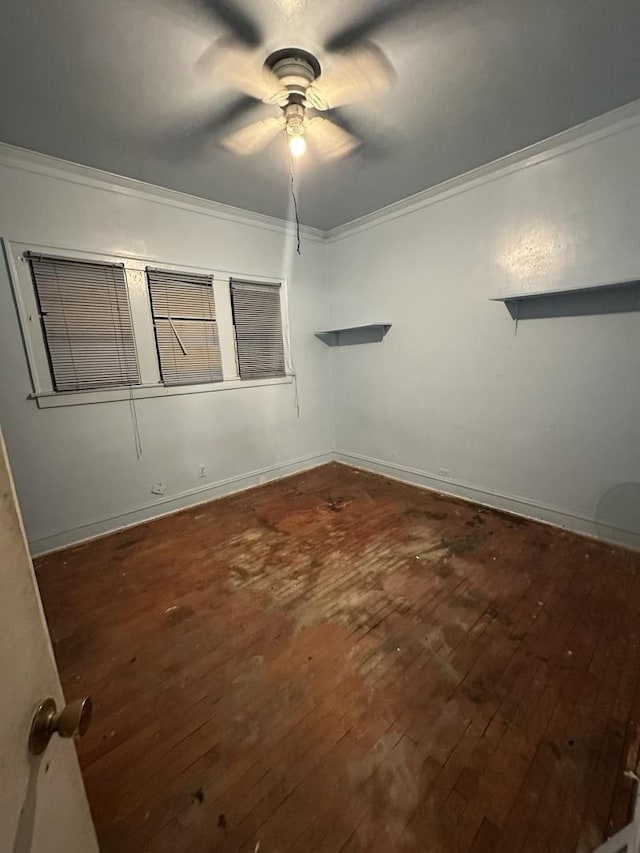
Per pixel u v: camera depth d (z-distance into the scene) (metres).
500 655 1.57
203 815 1.06
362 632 1.72
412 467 3.64
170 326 3.02
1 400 2.36
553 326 2.52
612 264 2.22
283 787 1.12
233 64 1.62
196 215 3.06
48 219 2.40
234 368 3.45
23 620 0.48
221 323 3.31
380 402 3.82
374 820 1.04
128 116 1.95
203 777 1.15
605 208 2.20
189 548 2.55
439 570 2.18
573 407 2.51
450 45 1.56
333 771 1.16
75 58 1.54
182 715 1.35
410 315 3.36
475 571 2.16
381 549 2.43
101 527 2.82
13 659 0.45
